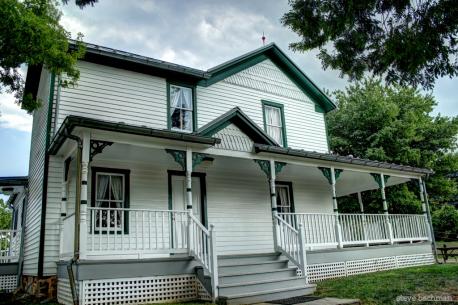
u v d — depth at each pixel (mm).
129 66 12203
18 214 17078
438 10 7496
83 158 8305
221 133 11344
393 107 24609
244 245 13133
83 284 7707
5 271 12773
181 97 13219
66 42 8750
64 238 9352
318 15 8445
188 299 8828
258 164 12523
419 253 14867
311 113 16859
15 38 7809
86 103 11195
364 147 25406
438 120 26516
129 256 10273
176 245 9266
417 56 7871
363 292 8555
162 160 11570
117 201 10961
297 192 15258
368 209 24859
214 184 13016
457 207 33062
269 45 15781
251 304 8055
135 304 8125
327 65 9391
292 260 10664
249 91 14992
